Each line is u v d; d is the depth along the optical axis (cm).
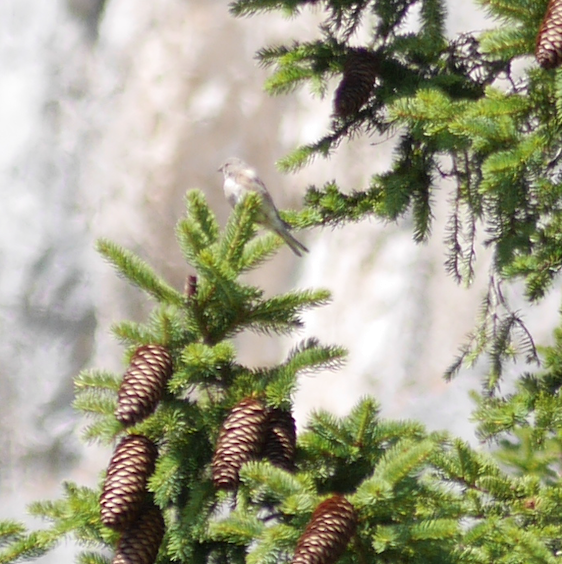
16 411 1323
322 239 1265
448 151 564
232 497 523
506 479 548
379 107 569
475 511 542
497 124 538
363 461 525
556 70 536
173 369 523
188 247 530
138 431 522
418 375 1094
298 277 1262
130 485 518
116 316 1327
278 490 514
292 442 523
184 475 521
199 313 529
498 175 534
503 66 565
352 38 951
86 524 522
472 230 577
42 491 1300
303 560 509
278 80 573
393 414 1065
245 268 531
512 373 930
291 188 1288
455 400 1031
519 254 554
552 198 546
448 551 519
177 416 521
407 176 567
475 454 550
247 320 529
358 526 517
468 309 1088
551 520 544
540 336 961
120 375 529
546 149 539
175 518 521
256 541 517
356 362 1140
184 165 1330
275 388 521
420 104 543
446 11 570
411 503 518
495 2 541
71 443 1316
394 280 1154
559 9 534
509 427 559
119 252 529
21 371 1327
